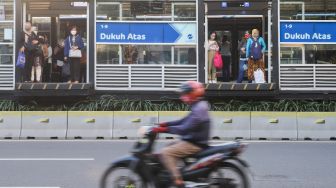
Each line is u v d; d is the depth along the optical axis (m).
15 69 20.47
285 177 10.55
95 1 20.69
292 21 20.59
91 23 20.67
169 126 8.20
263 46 20.42
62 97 20.69
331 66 20.59
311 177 10.58
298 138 17.70
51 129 17.84
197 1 20.72
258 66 20.41
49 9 20.73
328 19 20.64
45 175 10.69
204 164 7.99
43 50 20.62
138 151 8.16
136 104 20.30
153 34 20.80
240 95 20.30
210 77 20.73
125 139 17.48
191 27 20.77
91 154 13.57
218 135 17.70
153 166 8.16
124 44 20.77
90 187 9.52
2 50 20.58
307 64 20.56
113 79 20.70
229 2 20.81
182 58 20.81
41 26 20.83
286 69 20.56
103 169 11.34
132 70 20.72
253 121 17.81
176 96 20.62
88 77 20.62
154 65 20.70
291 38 20.59
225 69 21.03
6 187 9.52
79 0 20.64
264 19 20.84
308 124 17.78
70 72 20.59
